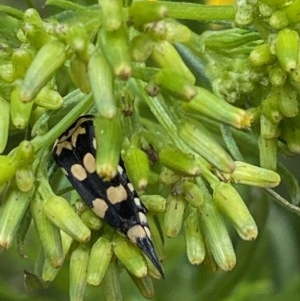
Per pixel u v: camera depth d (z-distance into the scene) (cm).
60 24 7
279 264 11
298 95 7
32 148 7
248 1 7
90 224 7
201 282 11
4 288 10
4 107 7
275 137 7
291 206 8
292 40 7
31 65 7
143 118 7
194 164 7
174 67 7
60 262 7
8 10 7
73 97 7
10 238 7
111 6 7
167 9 7
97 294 11
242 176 7
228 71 7
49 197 7
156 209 7
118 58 6
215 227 7
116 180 7
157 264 7
